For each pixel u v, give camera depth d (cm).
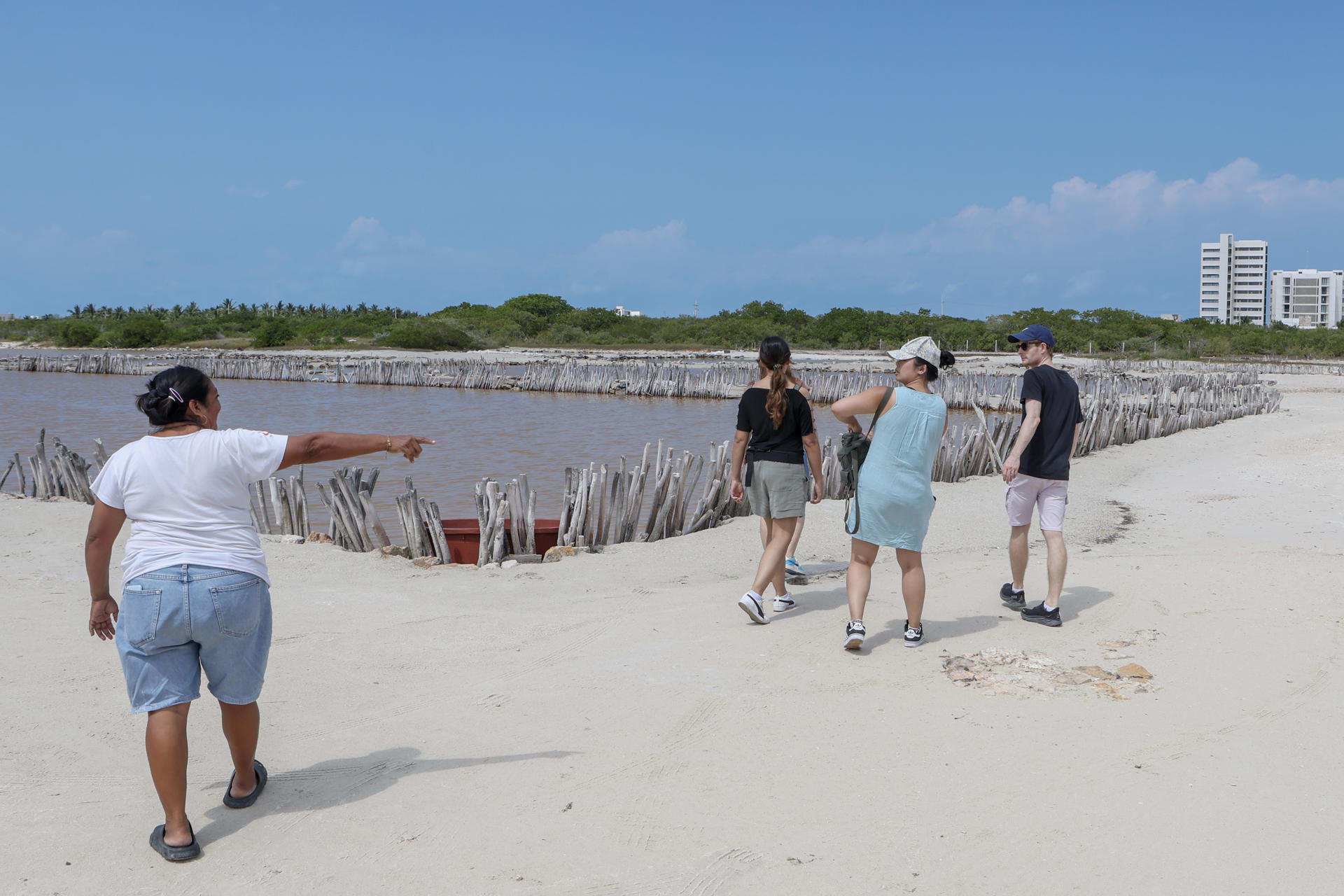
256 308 12688
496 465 1366
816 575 641
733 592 582
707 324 8119
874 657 452
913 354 450
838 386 2798
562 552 714
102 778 336
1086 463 1256
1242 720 367
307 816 305
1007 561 652
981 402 2495
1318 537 758
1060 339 6206
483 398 2994
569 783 327
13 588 596
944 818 297
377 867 273
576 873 269
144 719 391
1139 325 6512
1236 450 1369
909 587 458
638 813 304
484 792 321
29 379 3750
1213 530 800
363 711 398
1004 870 268
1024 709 384
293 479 770
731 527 812
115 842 289
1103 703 389
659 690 417
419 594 594
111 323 8900
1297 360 5566
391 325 7612
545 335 7356
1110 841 281
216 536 280
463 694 417
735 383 2992
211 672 288
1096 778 322
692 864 273
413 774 336
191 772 340
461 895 259
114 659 464
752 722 379
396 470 1309
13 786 327
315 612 546
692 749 354
